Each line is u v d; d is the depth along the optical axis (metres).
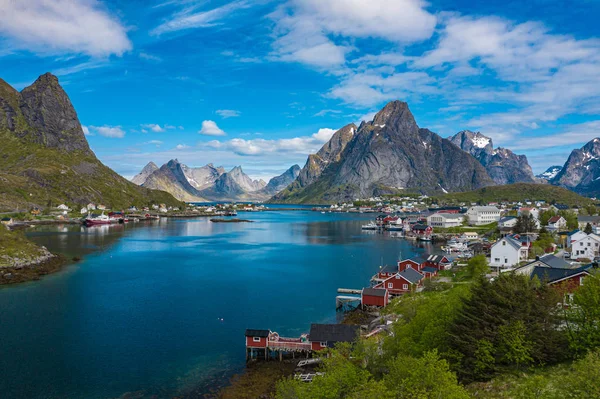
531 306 41.69
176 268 129.50
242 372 57.28
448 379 32.16
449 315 45.81
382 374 43.53
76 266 129.12
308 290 103.06
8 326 72.69
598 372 29.80
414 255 158.62
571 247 128.50
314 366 58.97
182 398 50.03
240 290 102.00
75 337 68.00
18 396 49.47
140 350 63.62
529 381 36.16
